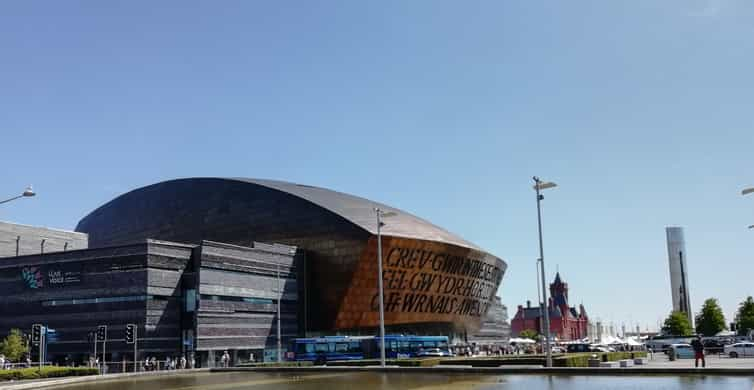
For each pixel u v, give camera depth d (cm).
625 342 11694
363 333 8925
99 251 7438
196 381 4422
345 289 8706
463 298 9894
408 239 8731
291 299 8712
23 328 7656
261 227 9538
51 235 9906
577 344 9900
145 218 10881
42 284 7669
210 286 7538
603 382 3434
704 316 15750
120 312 7169
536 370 4266
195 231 10150
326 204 9238
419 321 9256
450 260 9350
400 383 3678
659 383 3300
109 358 7094
